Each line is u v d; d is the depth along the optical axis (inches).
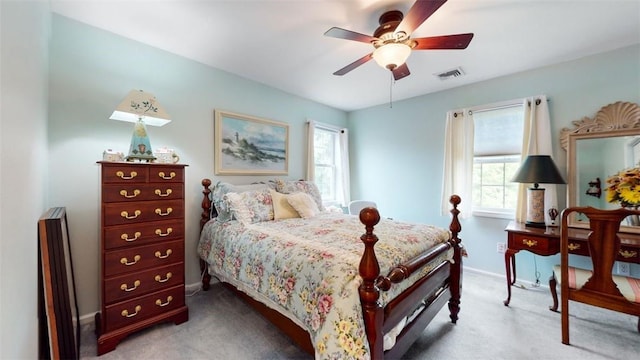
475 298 94.3
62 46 72.4
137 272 69.6
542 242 83.2
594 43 85.7
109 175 65.2
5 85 27.6
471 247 122.4
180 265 77.6
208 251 91.4
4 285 26.9
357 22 74.3
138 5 67.4
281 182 118.0
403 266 52.1
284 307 56.9
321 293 48.2
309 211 102.8
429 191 137.6
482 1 64.8
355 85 126.3
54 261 53.3
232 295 95.7
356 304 44.8
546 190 100.4
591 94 94.2
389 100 149.4
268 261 63.0
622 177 84.1
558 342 68.2
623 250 72.4
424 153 139.4
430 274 64.8
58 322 53.4
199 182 103.0
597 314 82.0
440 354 63.7
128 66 84.4
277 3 66.3
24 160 37.2
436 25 75.2
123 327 67.2
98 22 75.2
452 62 100.1
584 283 67.0
